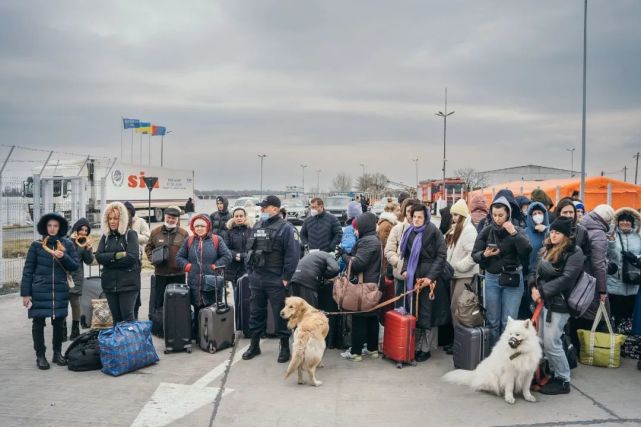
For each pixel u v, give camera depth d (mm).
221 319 6754
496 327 5875
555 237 5117
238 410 4820
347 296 6078
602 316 6117
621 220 6266
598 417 4582
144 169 33406
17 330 7613
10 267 11578
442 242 6109
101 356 5785
